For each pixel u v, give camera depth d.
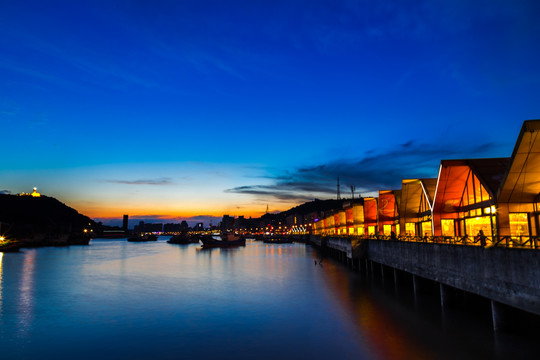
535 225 25.92
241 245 163.25
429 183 40.12
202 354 19.28
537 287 14.28
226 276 51.75
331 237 82.06
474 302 24.58
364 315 26.03
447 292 24.94
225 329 23.73
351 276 47.81
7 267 65.06
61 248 140.12
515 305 15.82
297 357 18.47
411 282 35.84
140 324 25.30
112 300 34.00
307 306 29.94
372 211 66.38
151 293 37.72
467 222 33.09
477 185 31.06
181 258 90.25
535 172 24.64
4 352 20.00
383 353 18.36
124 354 19.53
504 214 26.38
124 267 66.38
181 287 41.69
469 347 18.05
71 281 47.41
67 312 29.16
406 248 31.28
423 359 17.22
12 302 33.34
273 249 134.25
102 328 24.44
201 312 28.62
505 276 16.59
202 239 154.88
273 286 41.31
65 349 20.42
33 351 20.14
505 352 17.08
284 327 23.84
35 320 26.69
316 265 65.38
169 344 21.02
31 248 136.62
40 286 43.03
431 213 36.75
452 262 22.25
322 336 21.62
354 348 19.36
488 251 18.11
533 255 14.55
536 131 22.36
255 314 27.61
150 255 102.81
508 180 25.30
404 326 22.52
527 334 18.47
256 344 20.62
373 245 43.81
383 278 39.75
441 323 22.36
